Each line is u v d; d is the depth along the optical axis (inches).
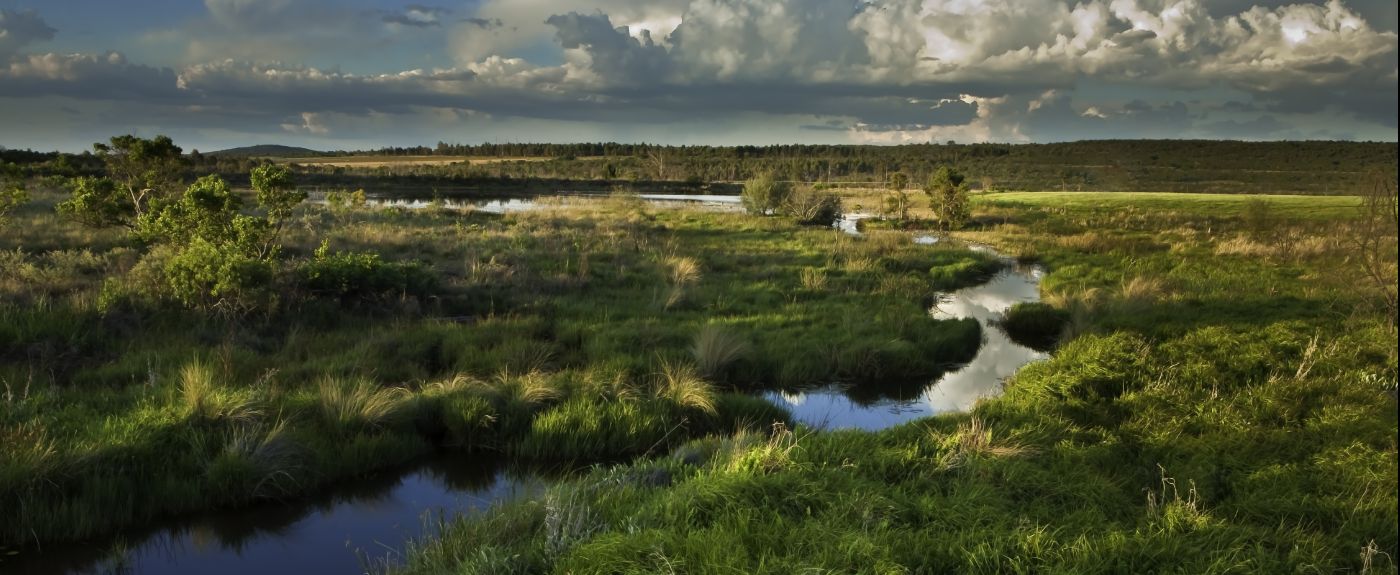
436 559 195.0
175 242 510.9
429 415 314.0
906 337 480.7
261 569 210.4
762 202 1574.8
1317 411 315.9
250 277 421.1
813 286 639.1
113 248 639.8
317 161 5900.6
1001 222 1502.2
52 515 215.3
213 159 3535.9
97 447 240.4
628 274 668.1
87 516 218.8
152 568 209.9
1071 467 253.3
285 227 837.8
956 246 1043.9
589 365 384.8
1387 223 498.9
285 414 288.4
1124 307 561.3
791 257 840.3
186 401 280.1
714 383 387.9
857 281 686.5
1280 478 243.1
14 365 319.6
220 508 241.3
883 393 395.5
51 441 239.8
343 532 233.5
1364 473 242.4
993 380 421.1
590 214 1397.6
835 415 357.7
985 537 189.2
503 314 497.7
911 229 1419.8
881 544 182.9
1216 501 231.3
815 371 408.5
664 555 174.2
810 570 165.3
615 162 5339.6
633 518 200.1
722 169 4722.0
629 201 1907.0
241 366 340.5
